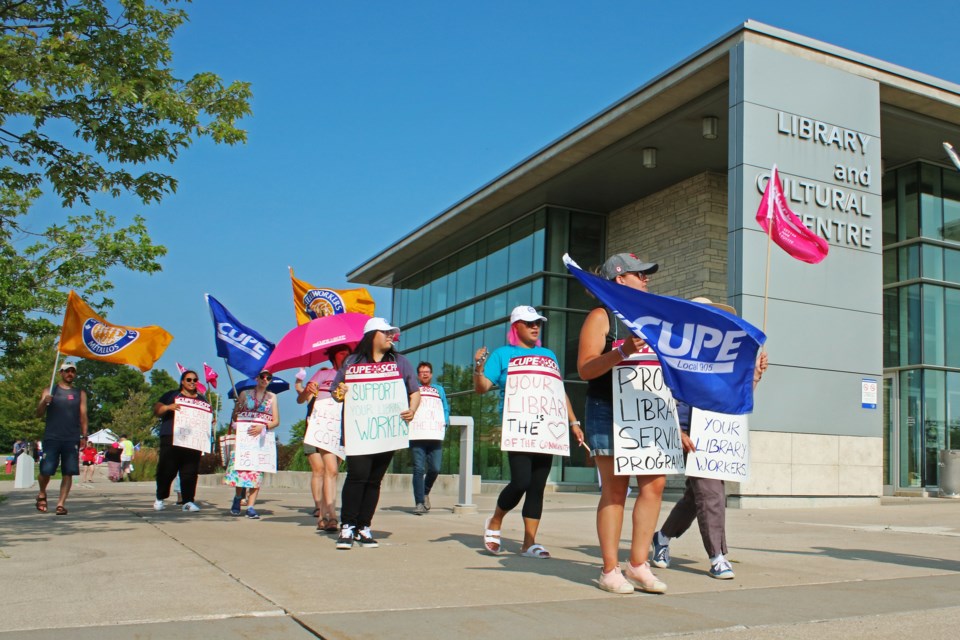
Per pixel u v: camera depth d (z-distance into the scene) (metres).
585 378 5.20
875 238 16.45
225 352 11.31
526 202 24.06
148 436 69.06
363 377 7.36
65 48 10.04
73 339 12.51
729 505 14.66
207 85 10.41
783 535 9.12
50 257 18.36
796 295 15.41
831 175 16.17
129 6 10.26
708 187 20.95
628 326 4.94
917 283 20.09
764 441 14.75
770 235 7.15
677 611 4.48
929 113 18.09
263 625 4.02
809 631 3.99
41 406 11.13
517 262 25.39
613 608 4.54
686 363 5.01
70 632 3.80
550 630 3.97
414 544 7.56
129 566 5.93
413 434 11.81
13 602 4.55
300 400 9.62
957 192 21.09
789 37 16.03
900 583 5.59
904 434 19.91
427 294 31.70
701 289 20.59
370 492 7.38
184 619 4.13
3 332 18.30
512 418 6.77
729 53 15.96
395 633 3.86
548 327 23.55
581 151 20.30
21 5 10.35
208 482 23.53
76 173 10.64
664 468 5.07
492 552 6.93
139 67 10.35
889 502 16.36
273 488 22.31
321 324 8.98
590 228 24.61
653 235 22.72
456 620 4.17
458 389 28.08
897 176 21.00
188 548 7.03
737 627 4.06
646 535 5.13
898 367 20.20
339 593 4.90
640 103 17.83
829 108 16.33
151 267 19.08
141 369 12.80
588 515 11.91
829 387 15.49
